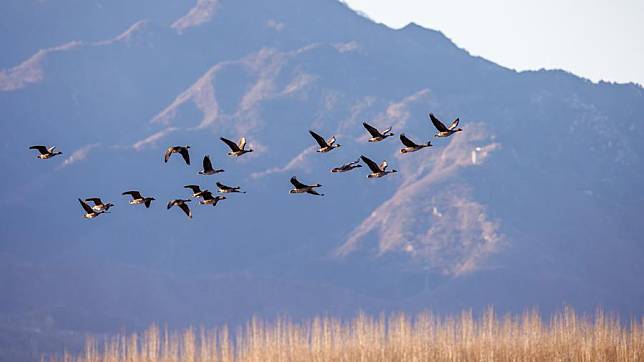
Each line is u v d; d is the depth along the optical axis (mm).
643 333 149000
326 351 144125
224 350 147750
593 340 147000
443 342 147625
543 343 146750
